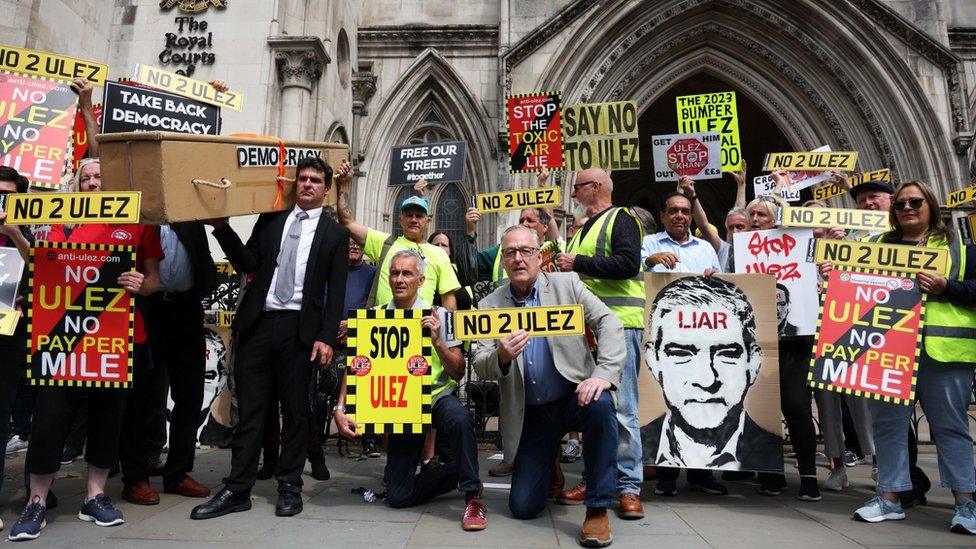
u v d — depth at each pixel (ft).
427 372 11.42
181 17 30.76
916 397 11.65
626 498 11.40
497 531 10.28
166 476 12.81
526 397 11.25
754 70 46.44
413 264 12.09
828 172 19.07
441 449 15.75
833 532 10.41
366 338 11.53
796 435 13.20
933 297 11.44
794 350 13.84
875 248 11.42
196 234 12.32
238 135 12.12
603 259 11.94
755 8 43.88
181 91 14.74
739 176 19.58
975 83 44.39
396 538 9.74
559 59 41.16
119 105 12.67
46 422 10.00
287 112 30.48
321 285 11.90
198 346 12.98
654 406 13.34
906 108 40.52
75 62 13.43
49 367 10.23
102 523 10.25
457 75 45.24
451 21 47.62
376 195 44.83
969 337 11.06
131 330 10.43
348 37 42.19
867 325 11.39
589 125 18.94
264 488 13.73
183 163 10.16
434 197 45.83
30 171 12.77
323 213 12.51
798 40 43.68
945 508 12.54
